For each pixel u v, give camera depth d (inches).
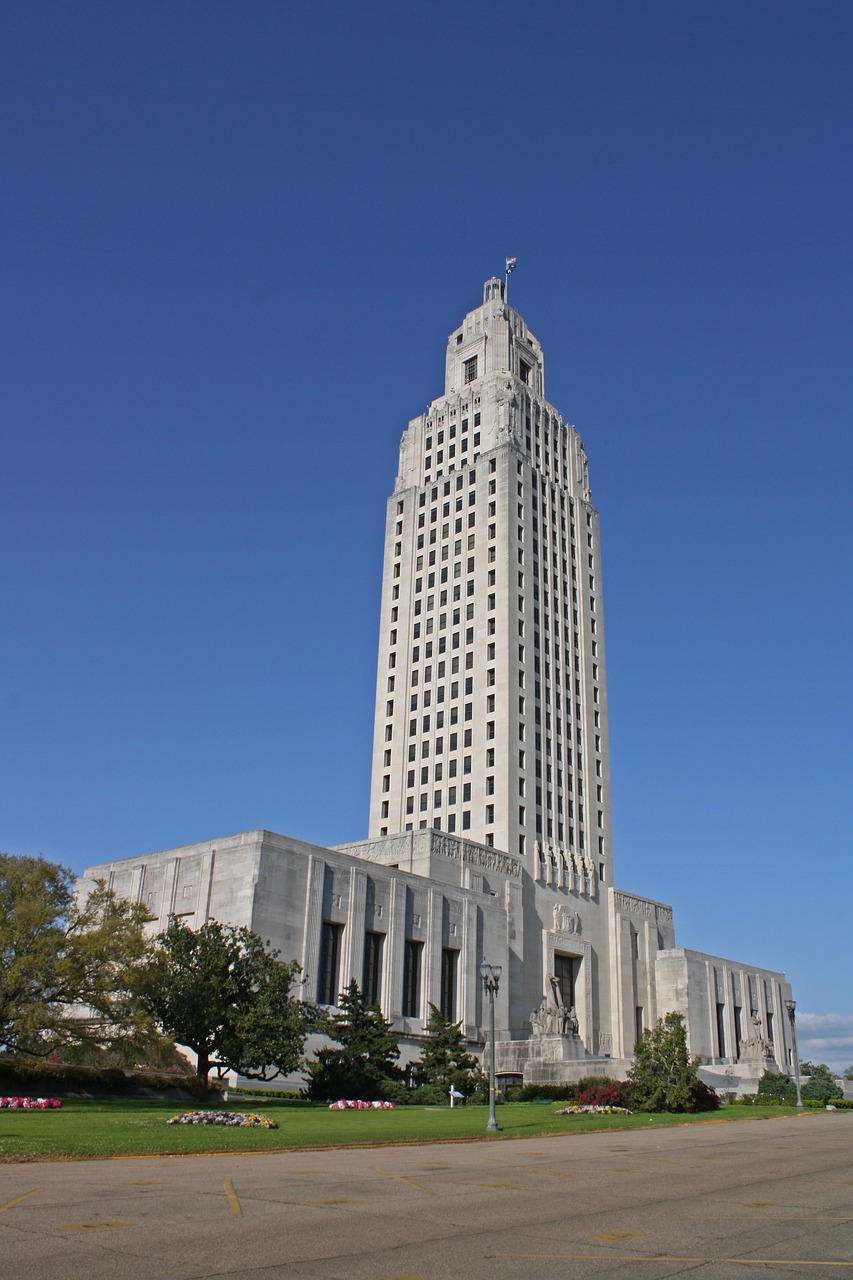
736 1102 3149.6
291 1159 1125.7
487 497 4938.5
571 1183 973.2
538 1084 2780.5
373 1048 2418.8
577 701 4970.5
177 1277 529.7
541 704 4685.0
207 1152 1155.9
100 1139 1189.1
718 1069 4224.9
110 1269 543.8
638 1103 2228.1
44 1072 2060.8
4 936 2082.9
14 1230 645.3
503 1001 3836.1
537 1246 636.7
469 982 3663.9
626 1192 911.7
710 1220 750.5
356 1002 2532.0
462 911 3745.1
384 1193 860.6
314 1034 3014.3
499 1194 874.8
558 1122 1835.6
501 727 4431.6
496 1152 1301.7
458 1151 1306.6
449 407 5378.9
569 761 4776.1
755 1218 762.2
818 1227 720.3
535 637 4785.9
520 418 5196.9
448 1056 2716.5
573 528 5329.7
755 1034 4530.0
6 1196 780.6
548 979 4188.0
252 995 2320.4
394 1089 2404.0
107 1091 2146.9
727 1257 609.0
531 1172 1063.0
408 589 5083.7
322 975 3161.9
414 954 3513.8
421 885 3580.2
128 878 3499.0
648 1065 2293.3
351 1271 555.5
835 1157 1288.1
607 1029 4539.9
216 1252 593.3
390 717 4894.2
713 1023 5007.4
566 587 5137.8
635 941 4857.3
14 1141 1130.7
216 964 2260.1
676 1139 1581.0
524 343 5585.6
